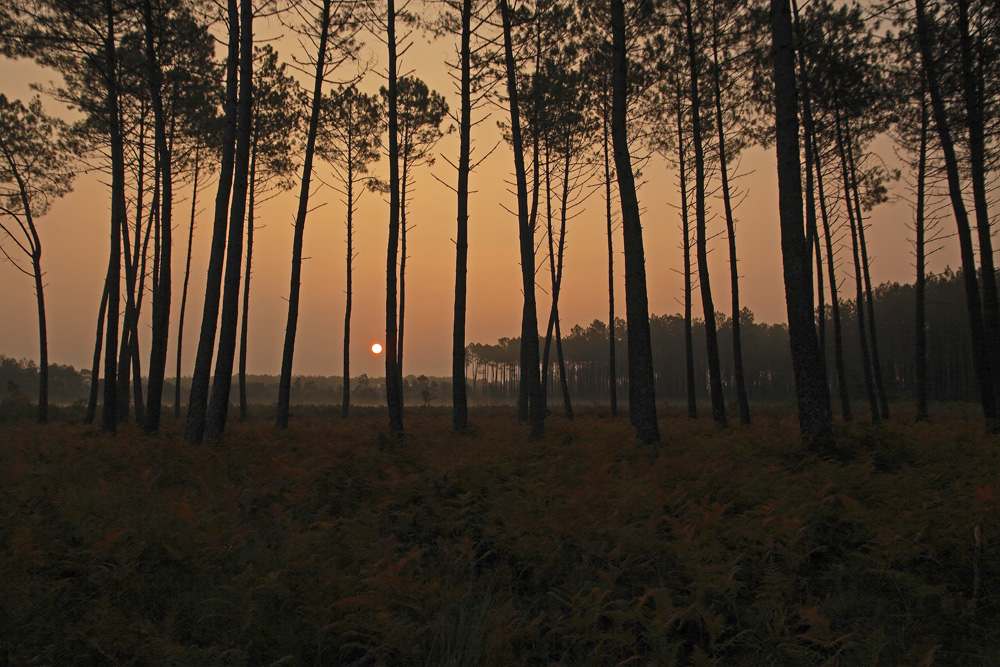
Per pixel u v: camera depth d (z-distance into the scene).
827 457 8.22
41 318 21.72
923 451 8.57
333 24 14.33
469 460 7.83
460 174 13.73
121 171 14.16
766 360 81.94
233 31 11.80
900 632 3.91
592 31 17.28
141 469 7.95
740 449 8.83
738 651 3.85
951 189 12.70
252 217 22.77
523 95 19.02
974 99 11.80
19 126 20.12
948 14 11.94
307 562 4.17
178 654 3.25
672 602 4.24
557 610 4.20
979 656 3.61
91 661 3.38
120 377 19.83
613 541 4.97
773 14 9.38
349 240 24.69
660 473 7.10
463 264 13.87
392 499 6.05
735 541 5.03
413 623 3.67
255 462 8.29
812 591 4.62
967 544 4.62
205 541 4.64
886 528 5.02
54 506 5.75
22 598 3.79
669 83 17.41
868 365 18.17
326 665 3.61
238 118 11.74
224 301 11.51
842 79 13.05
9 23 13.11
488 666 3.44
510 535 5.10
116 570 4.10
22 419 24.42
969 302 12.43
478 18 13.34
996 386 12.23
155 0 12.73
